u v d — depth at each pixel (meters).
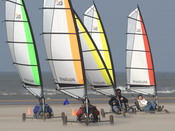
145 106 81.38
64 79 63.28
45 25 63.03
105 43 85.19
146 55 88.31
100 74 73.44
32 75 68.62
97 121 63.62
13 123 66.56
